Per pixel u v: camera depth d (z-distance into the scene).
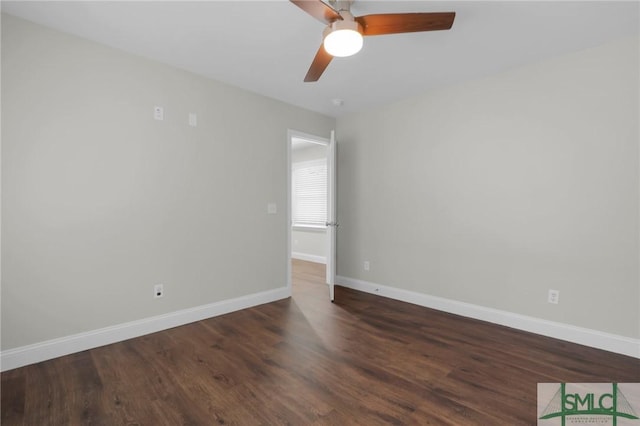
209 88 3.06
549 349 2.43
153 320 2.72
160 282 2.77
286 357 2.29
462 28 2.18
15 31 2.07
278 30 2.22
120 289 2.54
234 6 1.94
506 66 2.78
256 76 3.02
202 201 3.03
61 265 2.27
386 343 2.54
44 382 1.94
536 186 2.71
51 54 2.20
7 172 2.05
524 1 1.89
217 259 3.16
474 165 3.08
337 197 4.42
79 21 2.12
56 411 1.68
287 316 3.15
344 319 3.07
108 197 2.47
